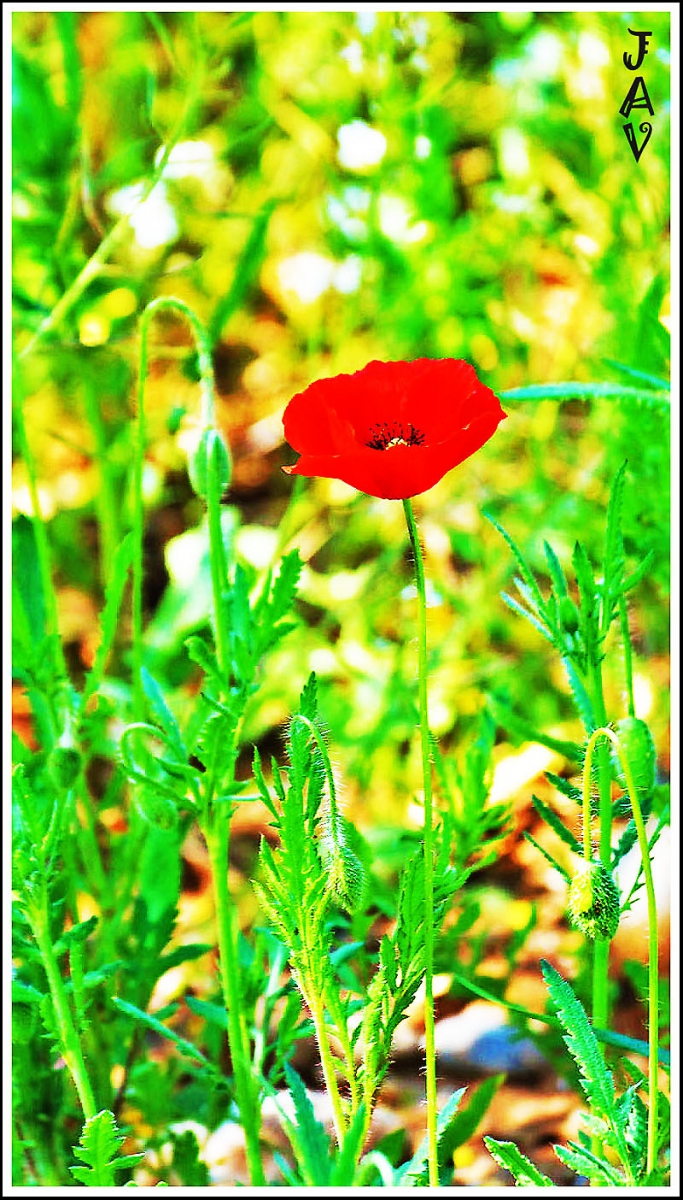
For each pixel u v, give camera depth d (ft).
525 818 3.56
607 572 2.66
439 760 2.87
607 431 3.37
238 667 2.66
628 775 2.46
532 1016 2.64
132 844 2.97
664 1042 2.92
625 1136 2.54
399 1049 3.23
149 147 3.24
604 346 3.40
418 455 2.39
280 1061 2.75
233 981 2.67
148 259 3.44
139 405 2.75
